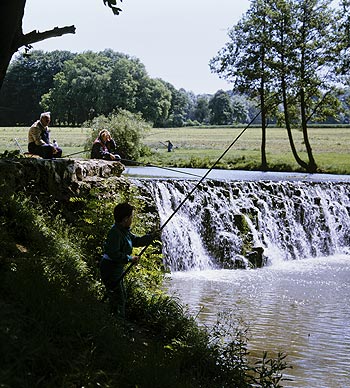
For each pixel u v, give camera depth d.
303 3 40.62
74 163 11.62
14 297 5.92
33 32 8.09
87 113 98.00
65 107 98.56
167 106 104.31
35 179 10.80
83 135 62.44
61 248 8.87
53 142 15.45
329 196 22.52
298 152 51.00
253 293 13.06
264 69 40.84
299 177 33.44
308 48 40.88
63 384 4.70
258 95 42.12
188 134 80.25
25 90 105.50
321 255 21.12
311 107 43.47
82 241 9.91
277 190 20.58
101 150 15.52
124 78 96.25
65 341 5.43
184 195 17.19
